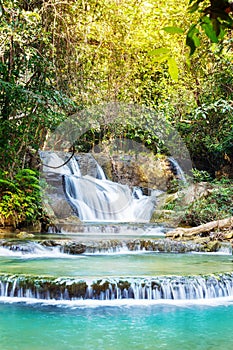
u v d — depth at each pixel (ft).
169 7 35.83
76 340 14.06
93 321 16.10
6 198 35.42
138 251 29.78
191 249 30.07
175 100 43.98
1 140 34.99
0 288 19.34
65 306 17.95
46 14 33.76
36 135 37.86
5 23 27.63
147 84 42.91
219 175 49.73
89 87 37.50
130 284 19.06
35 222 36.94
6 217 35.12
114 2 35.58
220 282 20.12
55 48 33.53
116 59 39.04
